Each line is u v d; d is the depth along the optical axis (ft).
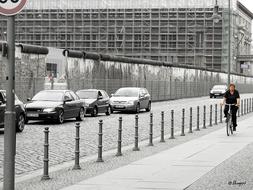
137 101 124.77
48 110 86.74
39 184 33.12
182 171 38.06
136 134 52.95
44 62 124.36
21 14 315.99
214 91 232.94
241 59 368.68
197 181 33.68
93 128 80.64
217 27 317.01
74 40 316.40
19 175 37.65
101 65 153.38
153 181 33.58
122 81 166.20
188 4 315.99
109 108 116.98
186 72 233.14
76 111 95.20
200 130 79.05
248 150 52.01
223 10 319.27
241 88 349.20
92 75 148.56
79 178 35.47
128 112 128.36
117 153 48.65
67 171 38.93
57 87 121.60
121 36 317.83
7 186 27.68
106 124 88.99
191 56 314.76
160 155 48.03
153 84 191.72
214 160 44.32
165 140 63.57
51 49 137.49
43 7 317.01
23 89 114.83
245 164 41.86
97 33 316.60
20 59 114.01
